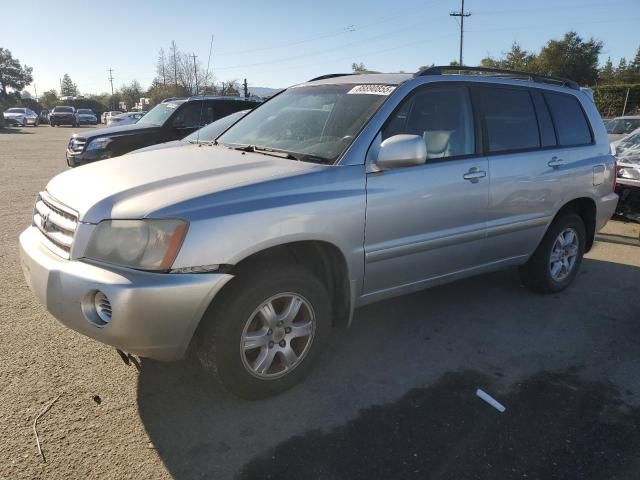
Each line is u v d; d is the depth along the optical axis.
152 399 3.12
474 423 2.99
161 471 2.56
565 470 2.63
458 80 4.05
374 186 3.36
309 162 3.33
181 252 2.67
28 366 3.41
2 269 5.18
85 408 3.01
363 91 3.85
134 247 2.67
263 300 2.96
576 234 5.05
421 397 3.24
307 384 3.35
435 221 3.74
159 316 2.64
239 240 2.79
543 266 4.80
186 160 3.48
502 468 2.63
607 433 2.93
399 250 3.56
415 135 3.38
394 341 3.97
